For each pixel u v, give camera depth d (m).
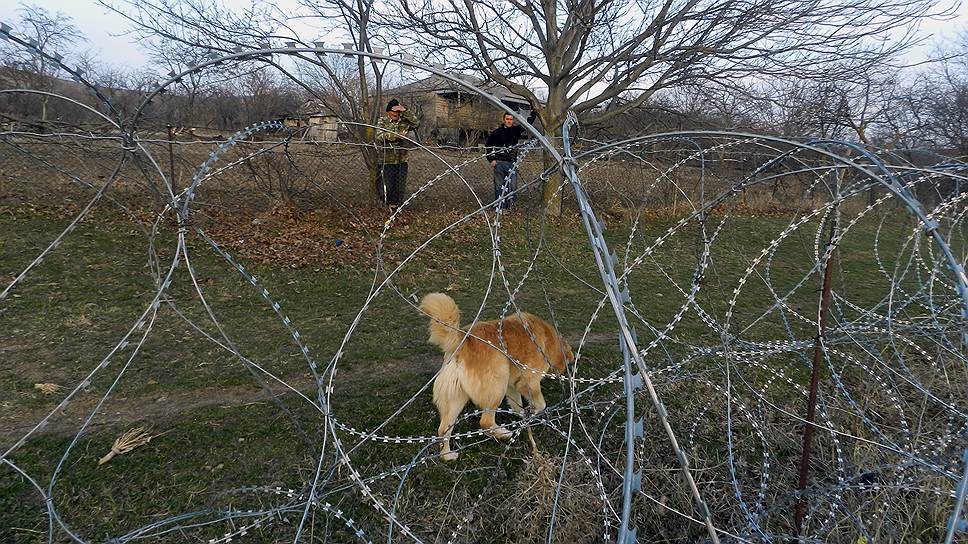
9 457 3.52
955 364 4.73
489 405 3.85
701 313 3.57
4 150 9.02
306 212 10.51
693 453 3.72
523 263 9.24
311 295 7.05
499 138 11.69
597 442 3.96
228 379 4.74
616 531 3.09
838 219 2.96
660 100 14.20
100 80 11.57
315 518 3.17
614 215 11.87
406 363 5.25
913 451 3.17
